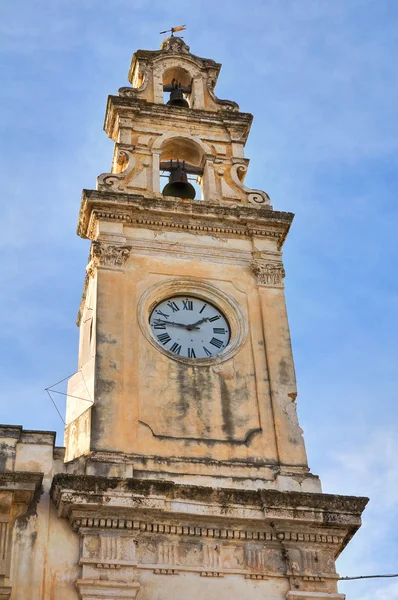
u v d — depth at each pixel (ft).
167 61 94.73
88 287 79.30
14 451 64.13
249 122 90.53
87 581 58.80
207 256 79.05
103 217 78.69
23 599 58.29
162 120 88.79
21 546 60.39
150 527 62.23
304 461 68.90
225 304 76.69
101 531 61.21
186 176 88.12
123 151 85.51
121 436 66.95
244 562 62.64
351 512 64.69
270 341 74.90
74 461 64.90
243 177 87.71
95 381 69.10
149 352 72.23
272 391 72.18
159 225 79.77
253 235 81.20
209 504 63.21
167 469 66.03
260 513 63.67
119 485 61.93
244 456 68.33
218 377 72.18
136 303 74.59
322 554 63.67
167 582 60.64
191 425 69.10
